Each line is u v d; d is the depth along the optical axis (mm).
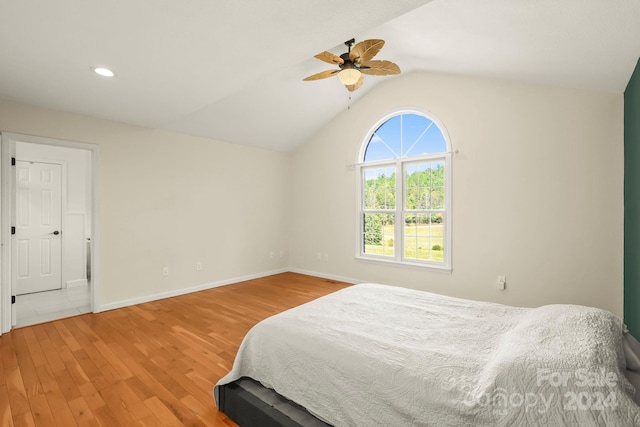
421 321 1825
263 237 5422
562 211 3176
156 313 3510
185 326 3117
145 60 2205
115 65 2275
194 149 4473
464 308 2049
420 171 4277
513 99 3441
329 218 5242
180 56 2154
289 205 5879
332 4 1600
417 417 1167
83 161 4895
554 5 1646
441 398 1144
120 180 3732
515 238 3457
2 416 1748
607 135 2926
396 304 2150
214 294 4301
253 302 3930
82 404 1864
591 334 1269
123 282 3754
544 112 3258
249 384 1772
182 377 2176
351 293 2441
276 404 1596
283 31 1861
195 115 4008
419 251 4293
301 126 5051
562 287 3189
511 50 2496
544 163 3266
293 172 5812
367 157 4844
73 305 3803
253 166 5250
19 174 4297
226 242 4867
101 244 3570
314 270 5488
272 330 1734
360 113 4781
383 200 4668
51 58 2152
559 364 1079
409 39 3088
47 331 2973
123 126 3758
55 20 1704
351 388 1351
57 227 4621
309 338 1591
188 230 4395
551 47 2197
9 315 2951
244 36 1911
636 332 2316
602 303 2977
